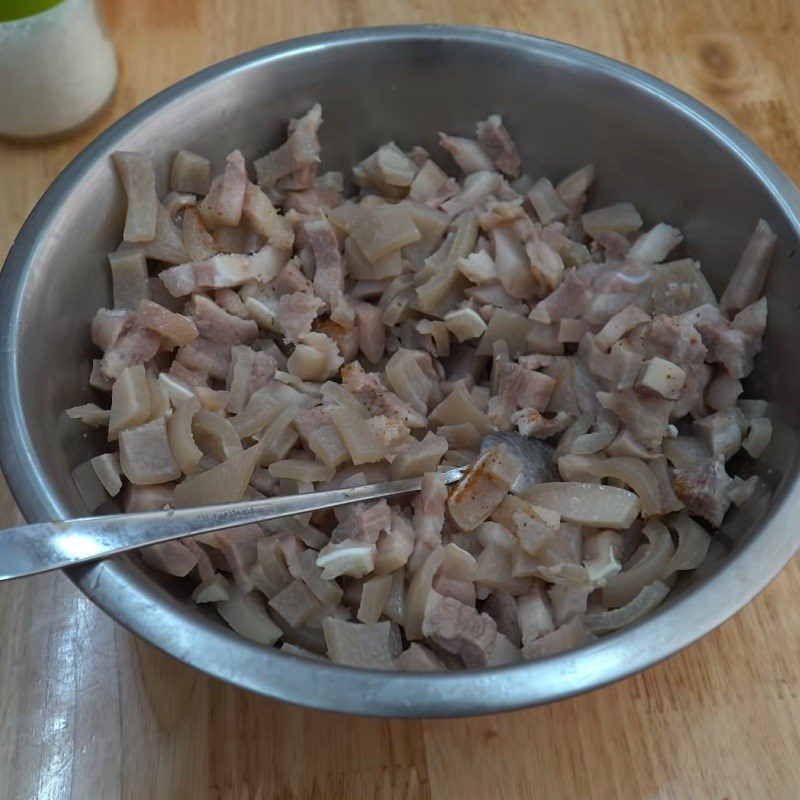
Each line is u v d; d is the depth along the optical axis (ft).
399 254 1.34
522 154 1.42
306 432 1.17
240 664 0.84
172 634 0.86
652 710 1.04
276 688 0.83
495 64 1.32
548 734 1.03
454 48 1.32
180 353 1.24
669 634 0.87
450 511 1.12
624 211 1.38
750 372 1.23
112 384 1.19
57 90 1.40
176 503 1.09
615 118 1.31
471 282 1.34
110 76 1.48
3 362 1.02
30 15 1.35
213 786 1.00
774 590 1.11
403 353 1.28
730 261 1.28
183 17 1.58
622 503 1.12
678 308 1.30
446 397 1.29
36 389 1.06
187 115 1.27
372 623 1.06
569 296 1.29
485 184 1.39
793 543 0.94
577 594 1.08
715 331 1.20
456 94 1.37
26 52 1.34
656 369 1.16
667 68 1.54
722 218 1.27
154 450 1.12
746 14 1.59
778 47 1.56
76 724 1.04
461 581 1.10
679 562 1.10
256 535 1.11
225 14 1.59
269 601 1.09
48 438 1.04
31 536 0.90
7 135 1.47
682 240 1.34
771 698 1.05
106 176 1.20
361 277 1.36
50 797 0.99
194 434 1.17
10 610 1.11
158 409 1.16
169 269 1.26
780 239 1.18
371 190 1.45
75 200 1.16
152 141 1.25
